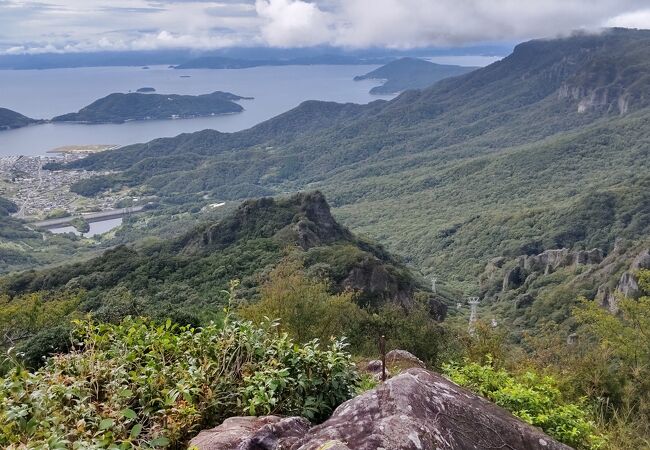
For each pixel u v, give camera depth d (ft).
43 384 13.23
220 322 17.81
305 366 15.01
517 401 20.12
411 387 11.41
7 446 10.27
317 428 11.17
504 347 45.50
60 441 10.09
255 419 12.60
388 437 9.84
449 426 10.94
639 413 29.78
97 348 16.03
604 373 33.04
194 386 13.55
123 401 13.16
